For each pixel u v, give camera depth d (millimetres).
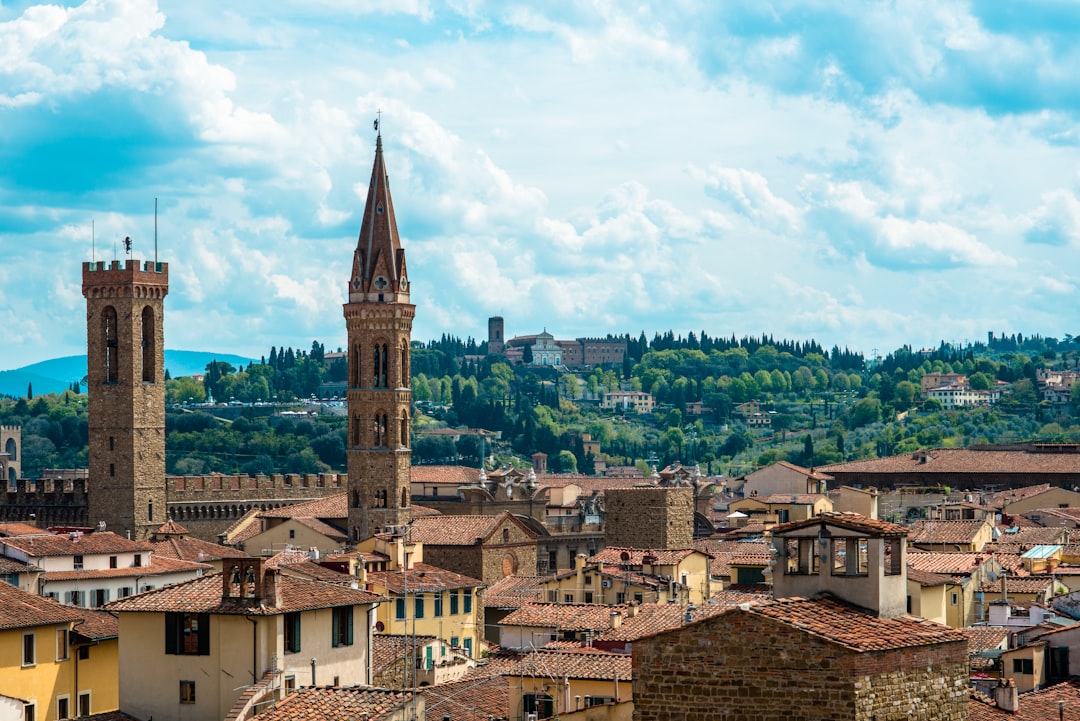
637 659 139875
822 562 151250
